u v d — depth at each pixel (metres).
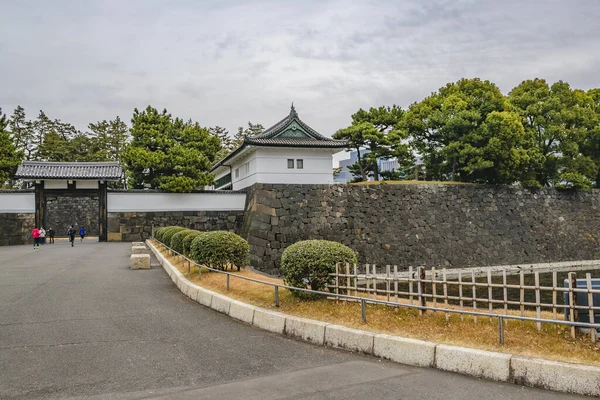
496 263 34.78
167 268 16.73
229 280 12.34
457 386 6.08
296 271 9.68
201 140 42.06
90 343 7.94
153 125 38.28
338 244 10.07
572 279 6.99
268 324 9.02
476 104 38.19
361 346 7.56
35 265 19.00
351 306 9.02
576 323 6.25
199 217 33.56
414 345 6.99
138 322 9.49
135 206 32.94
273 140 31.39
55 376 6.39
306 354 7.52
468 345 6.88
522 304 7.60
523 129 36.31
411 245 32.56
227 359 7.22
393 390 5.93
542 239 37.38
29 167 32.03
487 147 35.88
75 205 46.31
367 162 40.78
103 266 18.67
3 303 11.16
